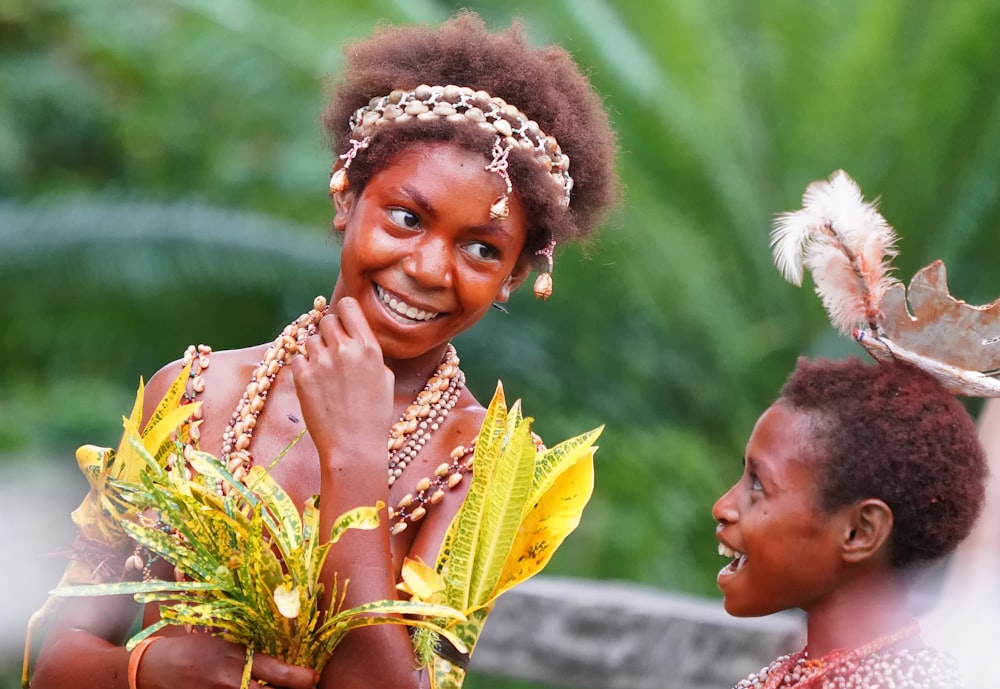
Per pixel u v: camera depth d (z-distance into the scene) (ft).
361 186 22.18
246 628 19.42
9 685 42.55
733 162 85.97
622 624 38.75
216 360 23.06
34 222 79.41
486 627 39.45
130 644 18.37
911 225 83.71
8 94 101.50
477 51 22.22
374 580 19.48
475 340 82.12
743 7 86.99
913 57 82.84
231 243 79.05
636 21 86.63
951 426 19.80
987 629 20.24
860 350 73.97
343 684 19.58
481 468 20.39
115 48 97.40
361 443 20.02
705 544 81.15
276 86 87.56
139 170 98.48
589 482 21.39
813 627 20.43
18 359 86.99
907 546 19.85
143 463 20.89
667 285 84.12
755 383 87.04
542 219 22.06
